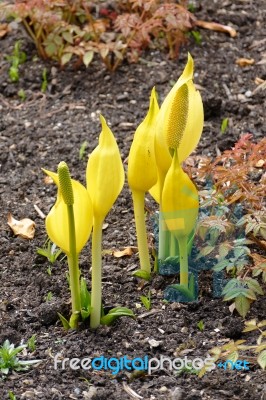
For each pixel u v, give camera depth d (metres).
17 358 4.12
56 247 4.86
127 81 6.40
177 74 6.43
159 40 6.66
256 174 5.16
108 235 5.00
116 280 4.62
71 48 6.34
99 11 6.94
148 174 4.24
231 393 3.90
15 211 5.29
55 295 4.57
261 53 6.63
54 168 5.66
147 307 4.40
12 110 6.28
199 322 4.31
